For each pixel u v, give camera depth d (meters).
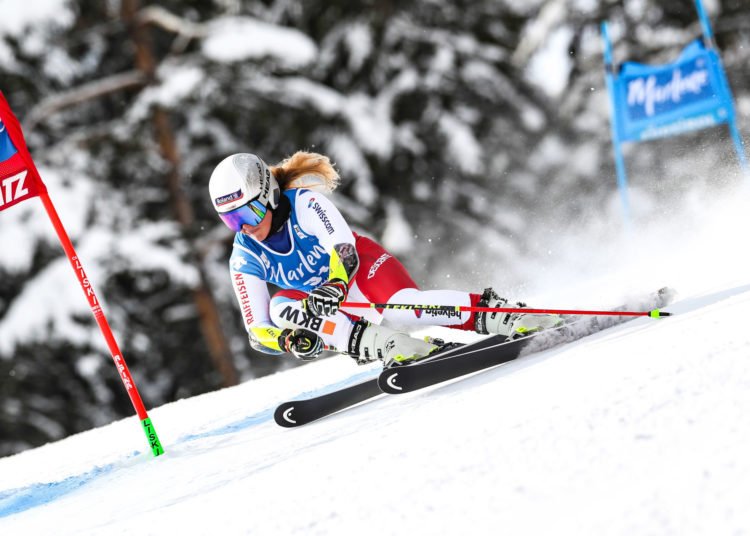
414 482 7.93
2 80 55.16
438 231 59.53
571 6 64.12
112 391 58.12
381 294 14.37
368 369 19.50
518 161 63.75
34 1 52.28
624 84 34.72
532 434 8.16
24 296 50.44
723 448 6.73
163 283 57.78
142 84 54.84
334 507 7.99
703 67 32.81
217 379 60.12
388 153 56.47
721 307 11.41
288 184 14.53
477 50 61.66
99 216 52.19
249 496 9.23
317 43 60.50
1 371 54.25
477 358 13.00
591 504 6.55
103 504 11.55
